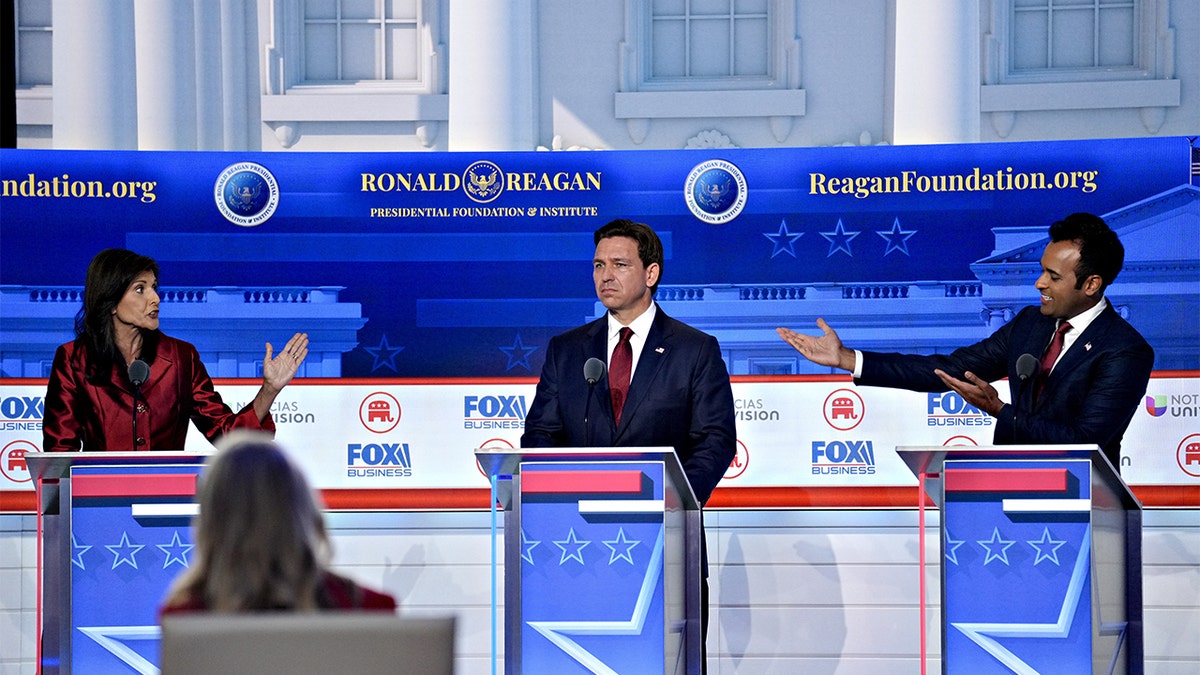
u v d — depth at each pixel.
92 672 7.36
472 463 11.69
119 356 11.45
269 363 11.59
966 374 11.27
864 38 14.20
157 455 7.31
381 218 11.68
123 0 13.03
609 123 14.36
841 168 11.49
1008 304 11.38
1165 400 11.21
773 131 14.31
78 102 12.94
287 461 4.28
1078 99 14.04
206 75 13.95
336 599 4.25
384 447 11.69
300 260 11.67
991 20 14.16
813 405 11.52
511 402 11.65
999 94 14.12
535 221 11.64
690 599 7.88
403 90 14.48
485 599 11.70
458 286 11.67
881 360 11.40
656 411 10.70
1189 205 11.15
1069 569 7.29
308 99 14.39
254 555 4.12
